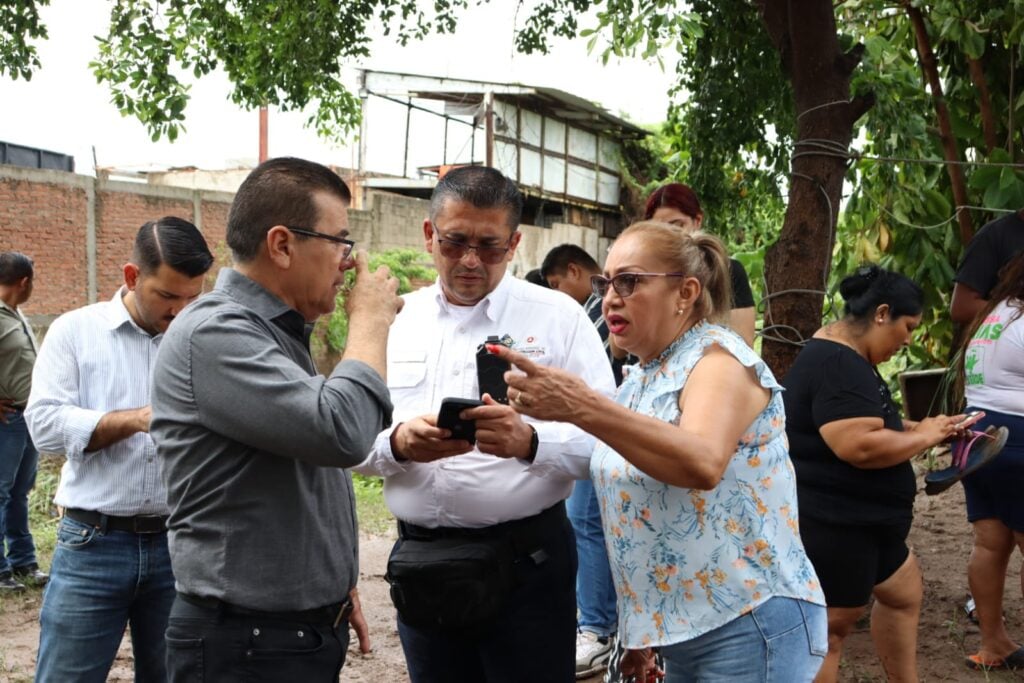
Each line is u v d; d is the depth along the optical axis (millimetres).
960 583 5535
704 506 2424
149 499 3133
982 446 3842
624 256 2557
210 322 2234
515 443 2672
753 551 2432
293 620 2301
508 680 2953
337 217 2338
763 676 2414
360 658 5016
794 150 5578
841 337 3598
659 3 5184
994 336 4188
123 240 13266
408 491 2955
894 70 6602
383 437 2850
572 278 5875
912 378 5793
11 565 6301
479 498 2869
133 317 3258
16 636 5395
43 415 3115
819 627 2508
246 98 8438
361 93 21422
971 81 7414
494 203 2889
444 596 2725
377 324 2377
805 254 5465
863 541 3525
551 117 22609
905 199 7078
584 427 2270
